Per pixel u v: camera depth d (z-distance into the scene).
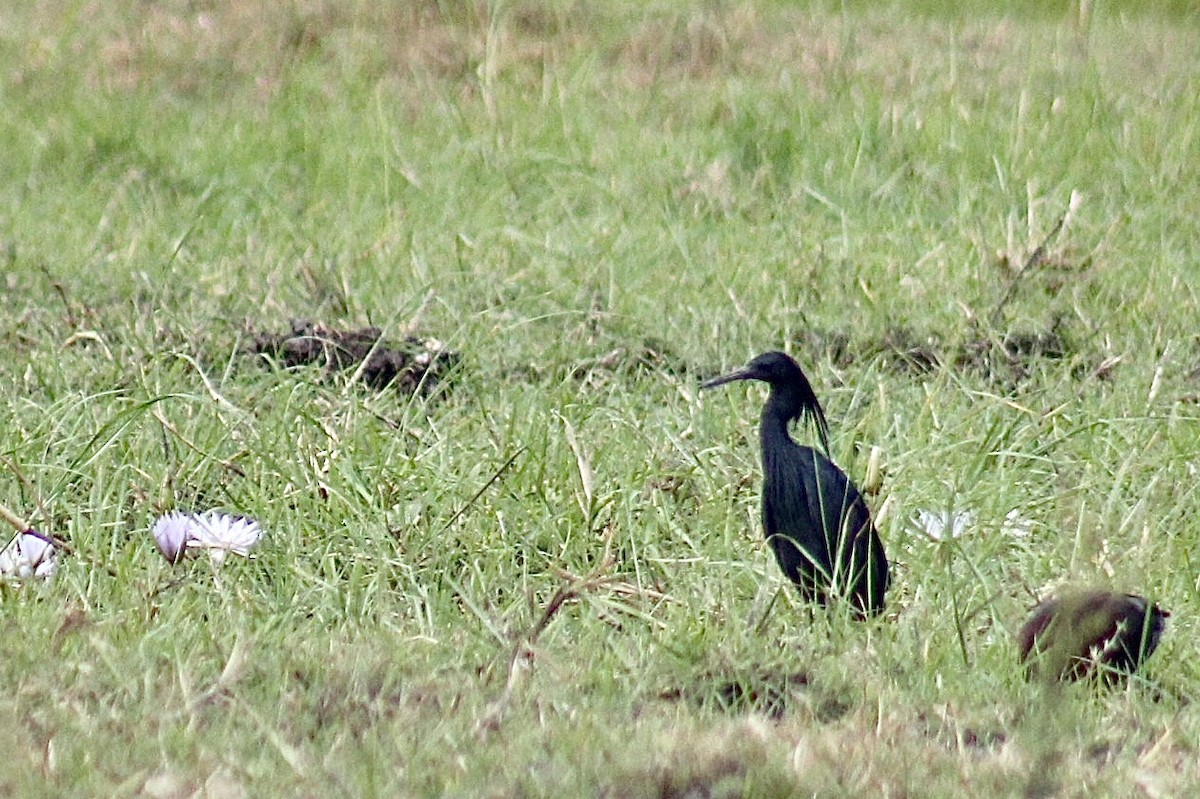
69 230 15.55
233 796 6.29
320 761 6.67
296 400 11.42
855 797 6.46
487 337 12.85
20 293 13.85
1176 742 7.34
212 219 15.98
